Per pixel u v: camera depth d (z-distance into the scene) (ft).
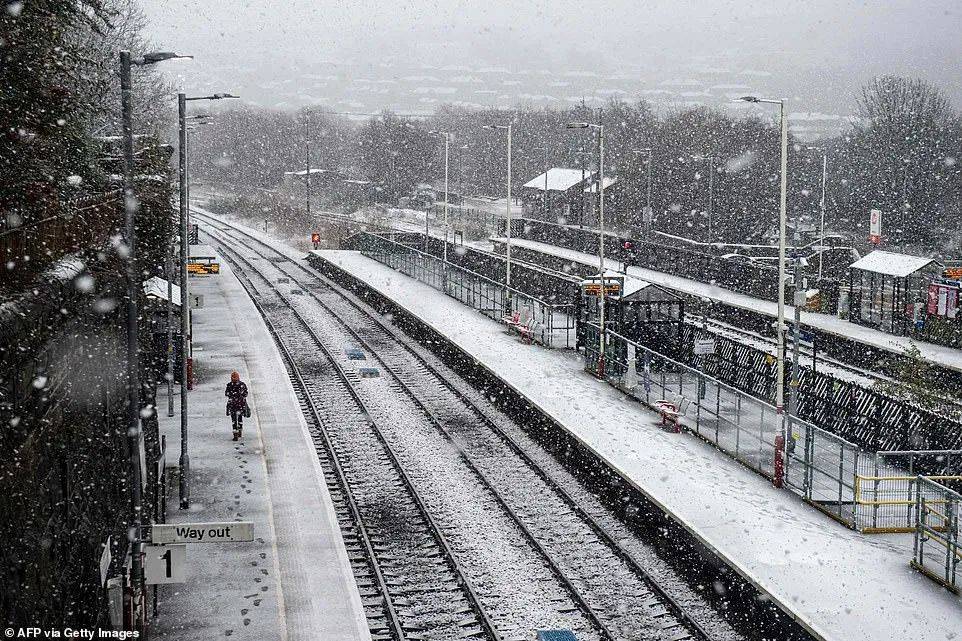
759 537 78.13
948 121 321.32
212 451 104.58
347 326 193.67
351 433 119.96
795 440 102.17
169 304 118.52
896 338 155.94
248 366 147.84
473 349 153.79
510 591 75.15
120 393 75.61
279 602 68.59
